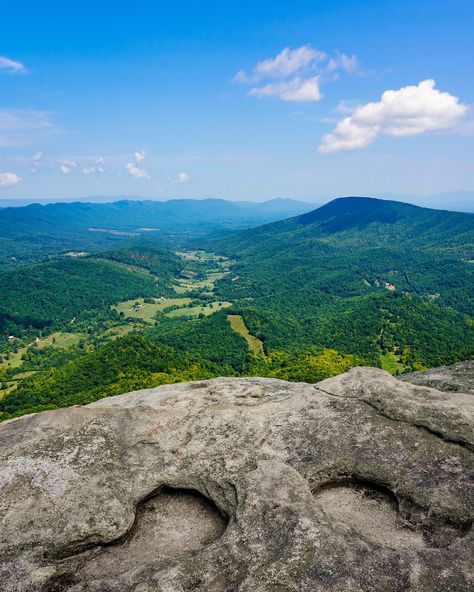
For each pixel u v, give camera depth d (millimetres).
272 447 11773
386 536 9328
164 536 9641
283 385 17328
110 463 10914
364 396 13562
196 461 11297
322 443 11789
